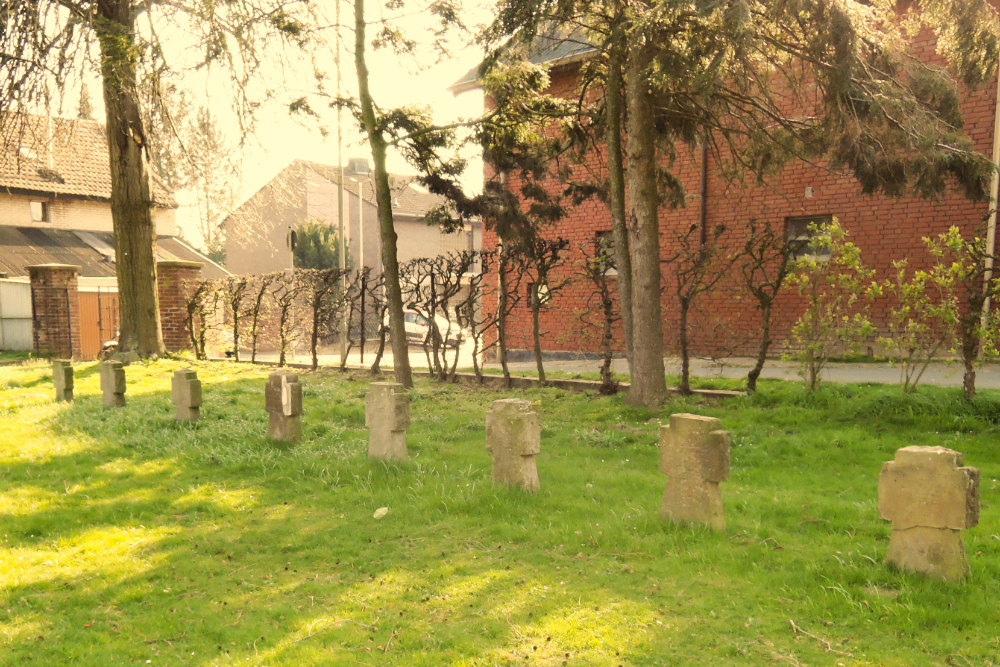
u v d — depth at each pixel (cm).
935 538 438
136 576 482
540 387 1370
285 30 1320
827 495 664
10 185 2920
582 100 1320
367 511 625
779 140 1161
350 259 4109
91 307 2556
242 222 1858
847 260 1009
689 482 553
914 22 1055
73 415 1059
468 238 4875
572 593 440
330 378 1575
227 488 706
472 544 538
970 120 1393
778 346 1605
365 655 369
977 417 886
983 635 374
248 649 380
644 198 1111
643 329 1121
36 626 408
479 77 1132
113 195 1733
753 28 912
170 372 1574
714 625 395
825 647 368
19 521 592
